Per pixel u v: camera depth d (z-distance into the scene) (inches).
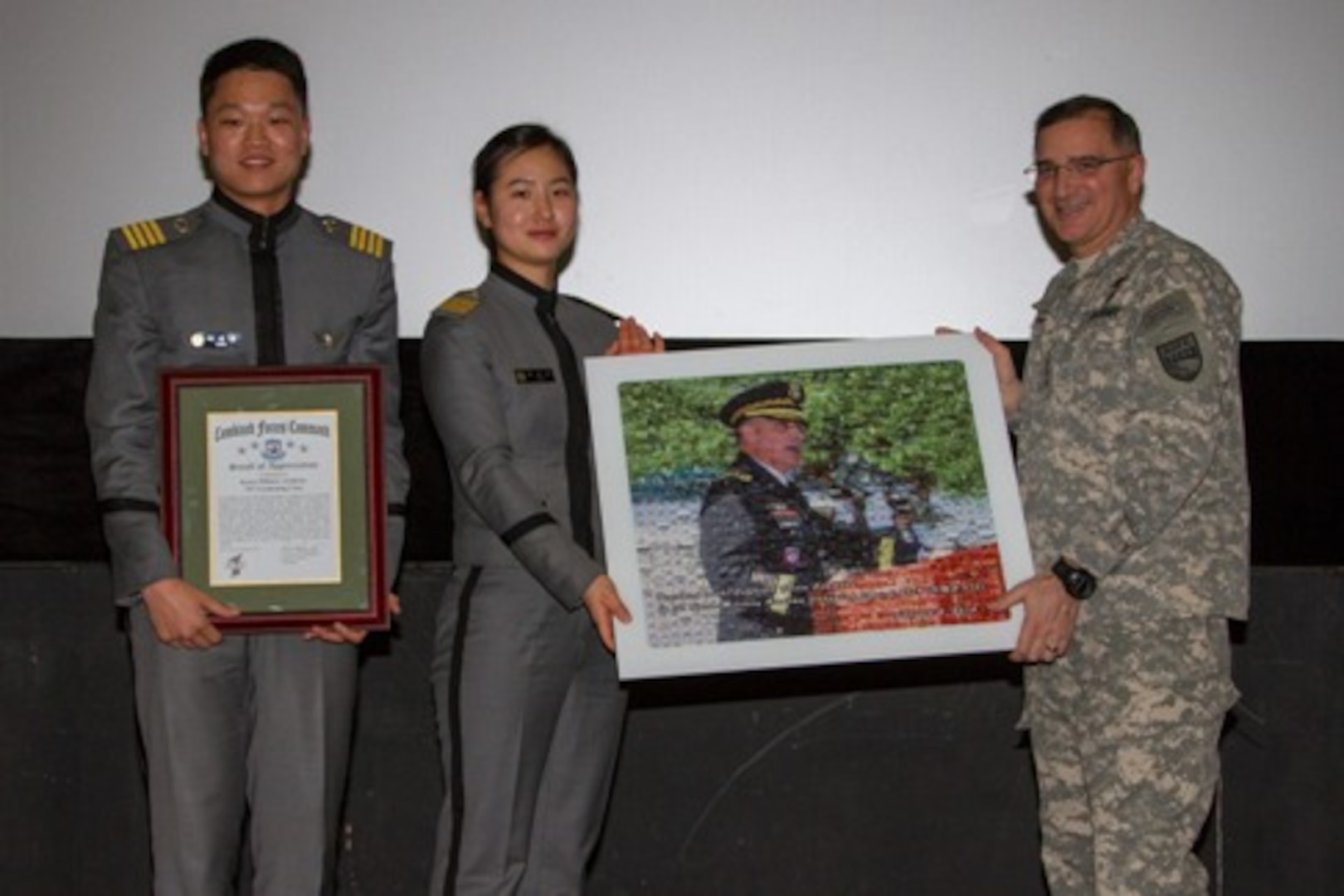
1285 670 134.6
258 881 106.2
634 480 109.3
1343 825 135.0
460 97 133.0
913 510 110.2
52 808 132.4
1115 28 135.0
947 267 135.4
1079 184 112.0
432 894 107.7
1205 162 135.7
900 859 135.4
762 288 135.0
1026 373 115.1
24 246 131.7
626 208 134.3
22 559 131.1
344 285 108.2
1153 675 107.1
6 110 131.3
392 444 110.1
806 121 134.6
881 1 134.4
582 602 104.4
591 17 133.3
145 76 131.8
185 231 106.4
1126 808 106.7
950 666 135.5
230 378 103.6
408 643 133.3
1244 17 135.2
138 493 102.5
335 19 132.2
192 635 101.2
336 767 107.6
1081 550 107.2
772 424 110.8
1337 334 136.0
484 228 128.0
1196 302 106.7
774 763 135.2
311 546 104.3
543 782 110.0
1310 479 133.9
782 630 108.0
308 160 132.6
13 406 130.1
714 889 134.8
